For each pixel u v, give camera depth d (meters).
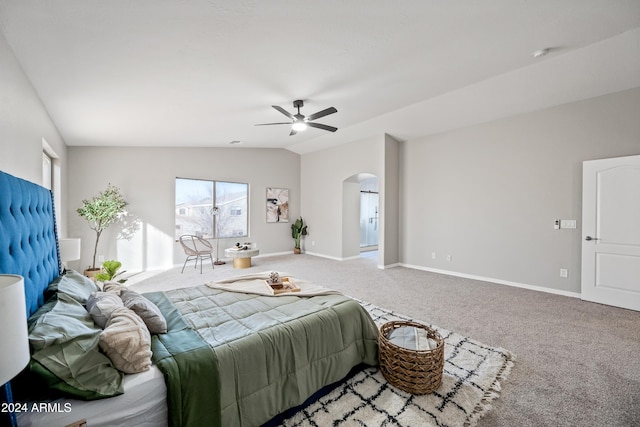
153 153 5.48
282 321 1.81
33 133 2.56
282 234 7.38
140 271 5.30
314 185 7.29
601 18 2.24
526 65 3.04
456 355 2.26
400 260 5.91
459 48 2.55
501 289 4.15
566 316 3.09
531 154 4.16
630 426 1.54
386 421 1.57
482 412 1.63
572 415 1.62
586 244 3.62
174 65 2.37
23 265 1.54
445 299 3.68
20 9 1.54
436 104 4.18
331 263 6.14
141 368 1.27
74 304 1.60
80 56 2.10
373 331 2.17
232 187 6.52
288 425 1.56
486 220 4.64
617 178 3.39
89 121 3.59
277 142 6.39
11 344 0.76
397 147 5.89
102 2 1.55
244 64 2.49
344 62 2.64
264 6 1.76
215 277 4.86
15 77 2.05
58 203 4.04
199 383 1.31
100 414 1.11
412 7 1.92
